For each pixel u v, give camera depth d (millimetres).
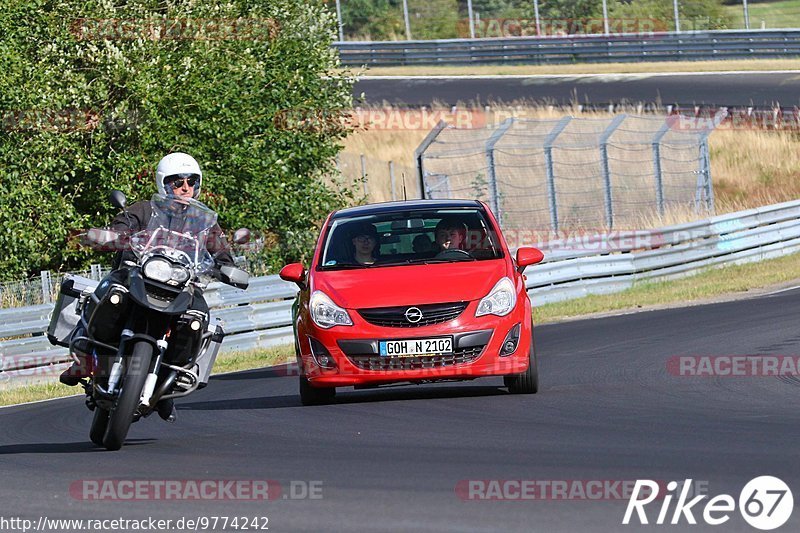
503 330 30578
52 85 67188
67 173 70125
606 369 36906
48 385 46406
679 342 42688
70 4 69750
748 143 120062
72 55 68750
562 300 66312
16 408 39125
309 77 76125
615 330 49844
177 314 24062
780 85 132750
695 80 136500
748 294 62562
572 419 26531
